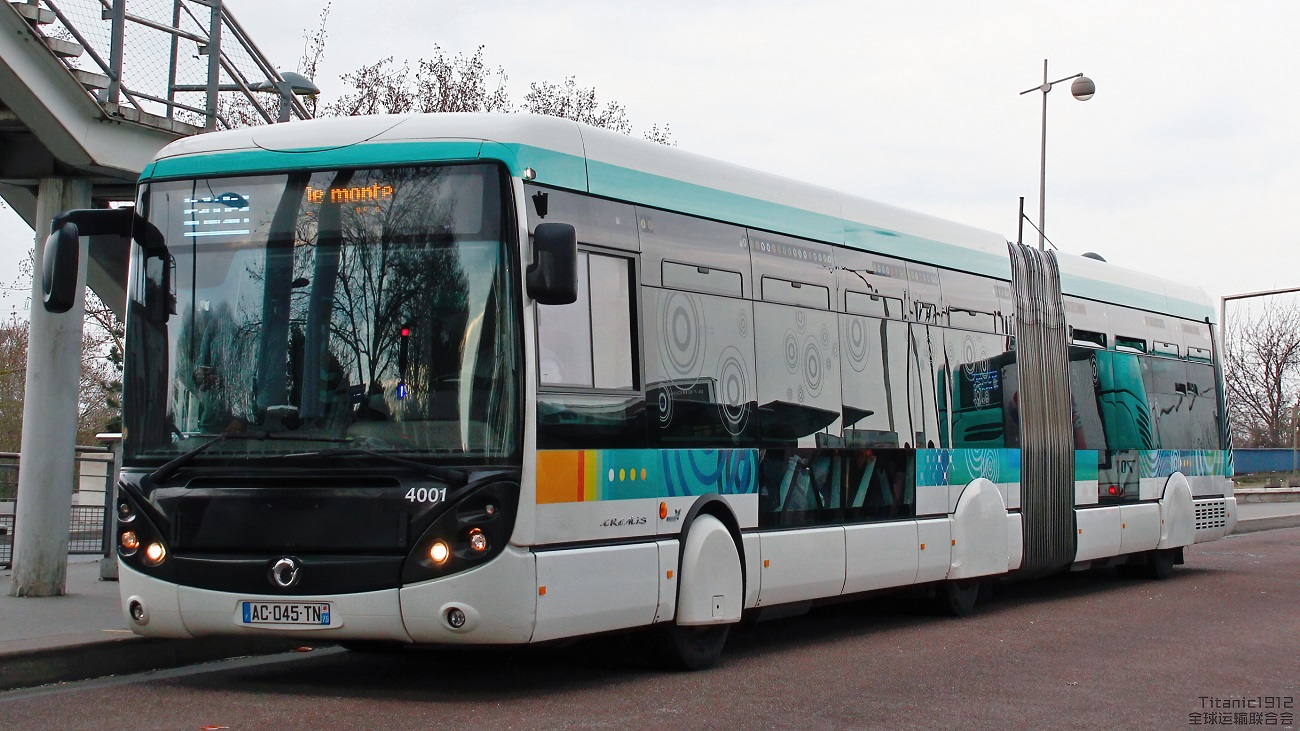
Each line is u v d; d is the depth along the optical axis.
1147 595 15.79
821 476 11.03
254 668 9.49
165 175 8.66
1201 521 18.59
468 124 8.37
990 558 13.52
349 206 8.29
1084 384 16.03
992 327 14.14
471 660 9.97
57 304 8.30
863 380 11.77
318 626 7.82
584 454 8.41
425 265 8.11
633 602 8.70
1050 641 11.52
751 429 10.16
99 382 39.44
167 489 8.20
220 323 8.34
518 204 8.14
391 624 7.74
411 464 7.80
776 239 10.80
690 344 9.59
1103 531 15.95
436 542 7.72
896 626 12.62
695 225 9.85
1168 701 8.62
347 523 7.83
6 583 12.84
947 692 8.80
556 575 8.05
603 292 8.81
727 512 9.82
